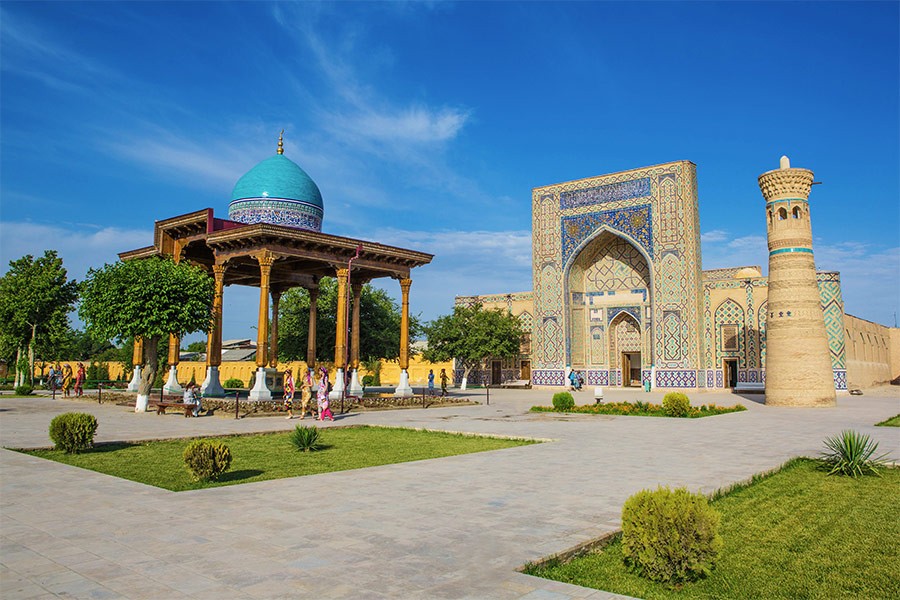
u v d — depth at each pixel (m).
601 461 6.79
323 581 3.05
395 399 15.59
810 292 16.84
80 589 2.95
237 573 3.16
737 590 3.18
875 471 6.28
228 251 15.60
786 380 16.62
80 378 18.30
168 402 13.37
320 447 8.24
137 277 13.99
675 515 3.27
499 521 4.20
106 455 7.41
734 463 6.62
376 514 4.39
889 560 3.63
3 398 18.16
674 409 13.02
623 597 2.90
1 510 4.50
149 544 3.66
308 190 18.28
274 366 20.62
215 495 5.04
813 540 4.03
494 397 20.12
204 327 14.95
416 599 2.82
